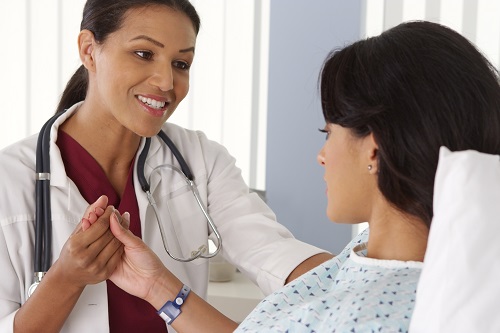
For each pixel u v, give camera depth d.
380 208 0.94
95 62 1.49
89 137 1.56
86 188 1.55
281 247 1.56
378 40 0.92
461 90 0.86
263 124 3.10
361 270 0.95
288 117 3.07
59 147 1.55
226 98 3.09
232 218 1.66
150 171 1.63
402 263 0.91
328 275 1.11
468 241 0.72
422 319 0.73
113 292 1.48
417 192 0.87
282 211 3.11
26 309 1.33
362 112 0.89
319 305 0.90
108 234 1.33
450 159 0.76
